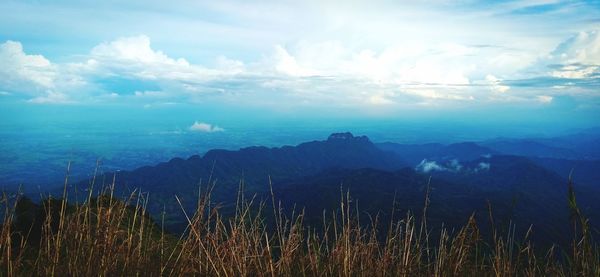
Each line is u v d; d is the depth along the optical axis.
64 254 4.33
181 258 4.40
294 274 4.48
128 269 4.22
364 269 4.47
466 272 4.36
